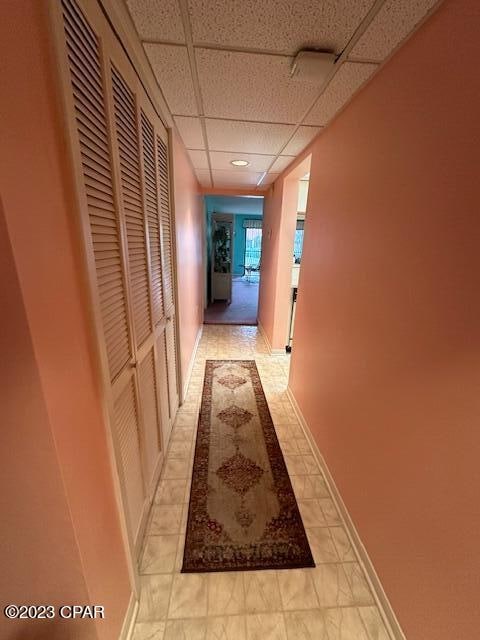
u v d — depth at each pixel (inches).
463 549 29.0
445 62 30.3
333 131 63.0
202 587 45.0
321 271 70.2
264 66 44.8
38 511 26.1
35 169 21.2
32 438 23.6
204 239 188.9
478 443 27.1
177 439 78.4
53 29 22.6
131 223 44.6
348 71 44.1
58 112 23.9
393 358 40.2
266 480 65.9
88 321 29.1
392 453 40.5
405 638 37.4
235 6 32.9
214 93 54.4
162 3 32.9
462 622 29.1
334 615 42.0
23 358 21.5
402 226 38.2
